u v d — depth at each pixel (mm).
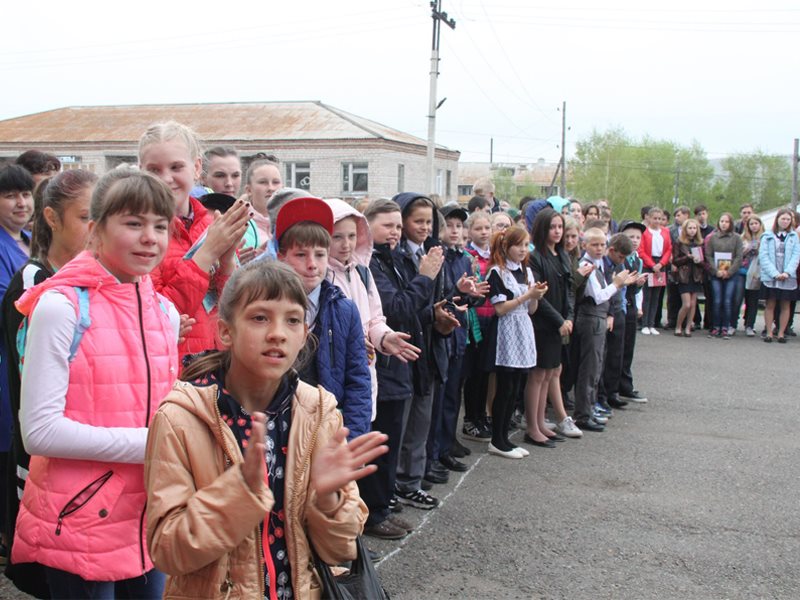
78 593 2334
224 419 1938
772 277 12227
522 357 6016
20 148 34188
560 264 6457
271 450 1987
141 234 2428
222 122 35438
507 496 5277
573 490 5441
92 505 2311
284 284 1942
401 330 4562
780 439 6930
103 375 2350
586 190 62906
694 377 9609
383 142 32844
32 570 2525
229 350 2014
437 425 5477
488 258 6426
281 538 1987
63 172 2967
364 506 2109
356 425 3537
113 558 2322
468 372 6258
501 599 3793
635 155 63656
